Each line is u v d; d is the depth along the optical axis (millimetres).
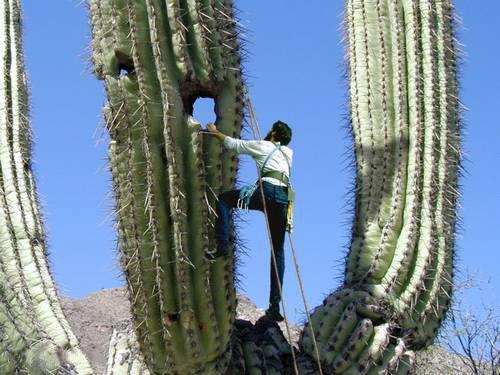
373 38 9000
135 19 7203
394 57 8898
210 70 7363
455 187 8719
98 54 7379
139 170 7141
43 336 8688
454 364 12570
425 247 8422
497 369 12555
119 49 7273
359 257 8609
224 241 7316
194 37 7359
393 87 8852
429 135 8641
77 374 8562
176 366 7344
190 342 7250
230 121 7496
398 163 8648
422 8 8922
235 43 7617
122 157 7184
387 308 8266
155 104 7137
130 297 7305
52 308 8992
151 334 7289
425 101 8719
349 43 9156
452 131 8797
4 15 10523
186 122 7195
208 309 7254
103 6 7398
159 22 7211
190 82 7344
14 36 10414
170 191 7074
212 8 7449
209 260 7234
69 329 8953
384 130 8773
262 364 8125
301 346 8375
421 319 8375
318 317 8430
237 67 7582
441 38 8938
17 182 9688
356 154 8906
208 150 7328
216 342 7379
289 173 7551
